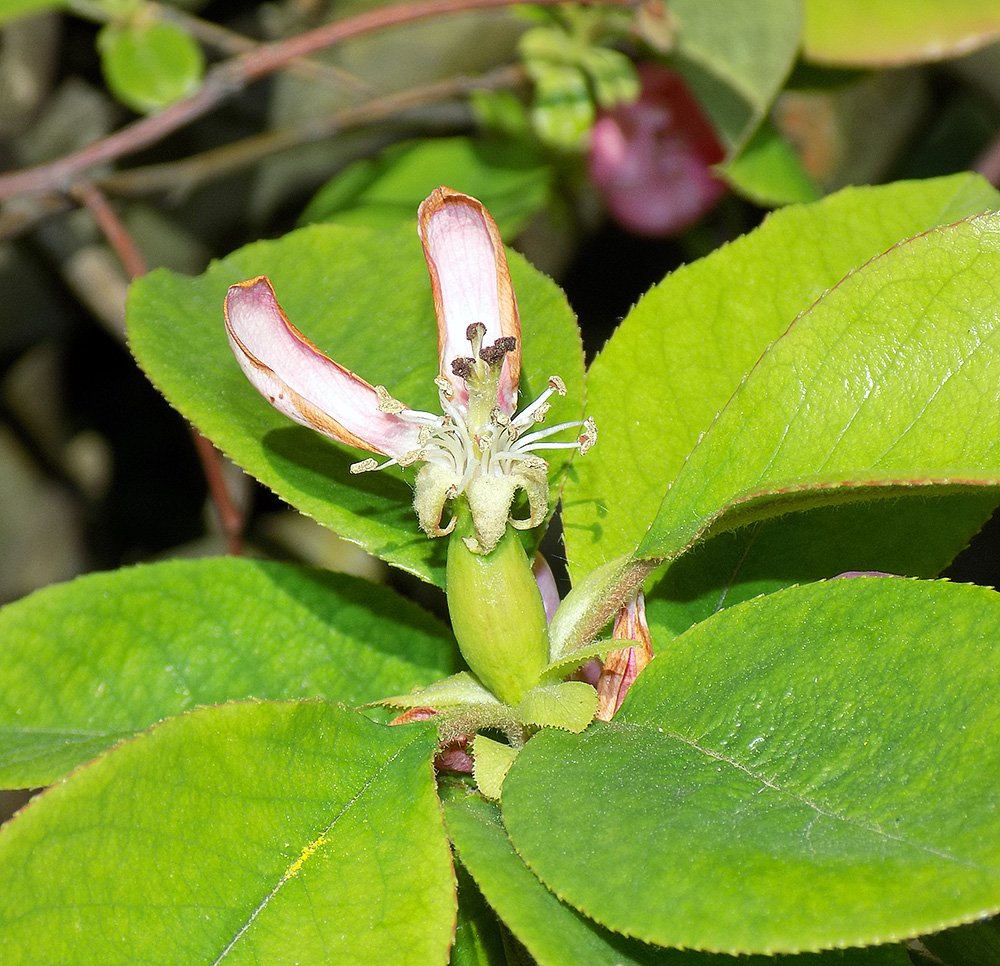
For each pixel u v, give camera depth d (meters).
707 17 0.37
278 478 0.29
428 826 0.28
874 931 0.25
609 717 0.29
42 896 0.27
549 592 0.30
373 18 0.40
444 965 0.27
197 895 0.27
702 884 0.26
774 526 0.30
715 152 0.45
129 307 0.31
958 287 0.29
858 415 0.29
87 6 0.44
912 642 0.27
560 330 0.30
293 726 0.28
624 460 0.31
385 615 0.32
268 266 0.32
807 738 0.27
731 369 0.31
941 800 0.26
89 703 0.31
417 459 0.28
